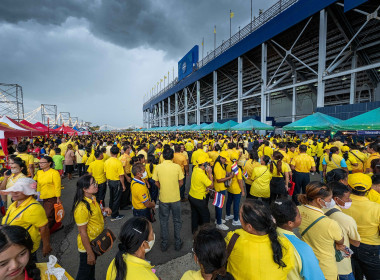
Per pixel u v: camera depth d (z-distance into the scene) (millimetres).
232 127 15914
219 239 1105
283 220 1502
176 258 3188
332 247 1688
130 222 1295
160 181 3299
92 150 7031
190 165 11195
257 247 1277
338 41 19219
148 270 1220
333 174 2865
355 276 2312
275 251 1236
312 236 1749
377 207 1990
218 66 29484
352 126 7152
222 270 1113
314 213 1789
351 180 2191
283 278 1258
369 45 17047
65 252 3395
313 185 1845
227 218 4445
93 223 2141
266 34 20375
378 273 2018
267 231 1297
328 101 30922
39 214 2049
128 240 1219
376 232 2029
